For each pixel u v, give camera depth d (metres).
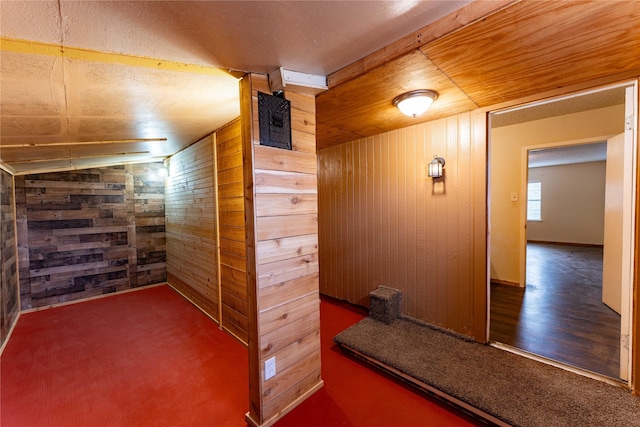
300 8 1.05
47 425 1.73
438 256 2.61
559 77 1.68
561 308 3.21
